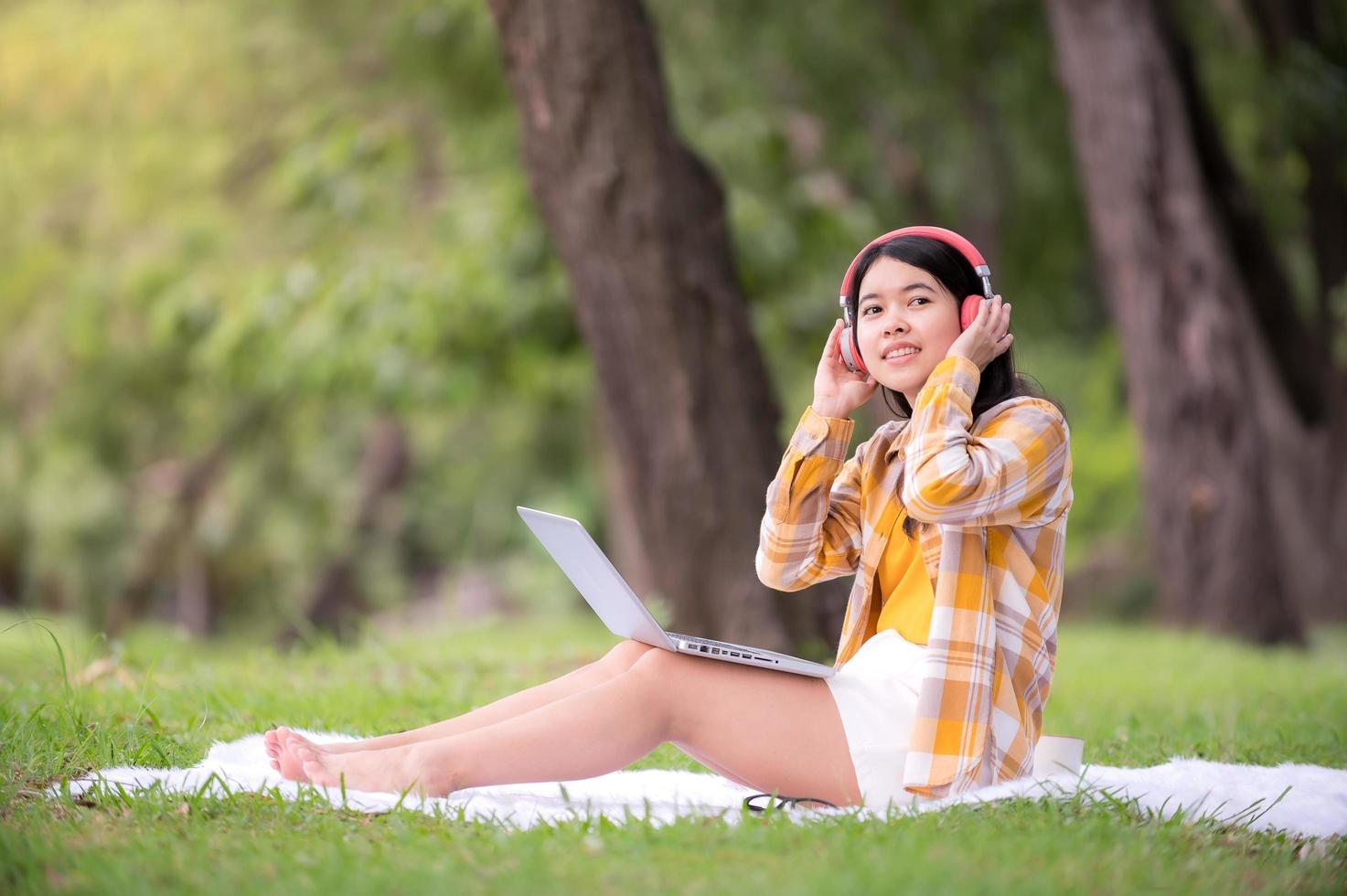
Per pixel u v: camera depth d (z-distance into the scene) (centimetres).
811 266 1555
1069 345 2639
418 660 908
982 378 428
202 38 1748
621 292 909
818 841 347
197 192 1838
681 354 913
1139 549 2608
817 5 1662
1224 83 1700
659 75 903
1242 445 1475
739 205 1486
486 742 398
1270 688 888
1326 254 1673
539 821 373
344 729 589
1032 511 402
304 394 1834
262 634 2617
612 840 349
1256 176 1789
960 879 307
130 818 377
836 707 403
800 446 441
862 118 1783
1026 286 1995
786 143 1559
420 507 3198
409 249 1686
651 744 406
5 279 1919
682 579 935
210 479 2392
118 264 1870
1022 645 405
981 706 391
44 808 384
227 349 1614
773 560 449
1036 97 1766
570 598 3247
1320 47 1591
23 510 2262
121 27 1773
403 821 368
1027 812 375
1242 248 1562
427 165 1742
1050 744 430
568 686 427
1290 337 1633
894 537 426
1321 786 455
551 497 3014
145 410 2150
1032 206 1906
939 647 394
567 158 893
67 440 2133
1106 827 370
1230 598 1480
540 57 879
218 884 309
